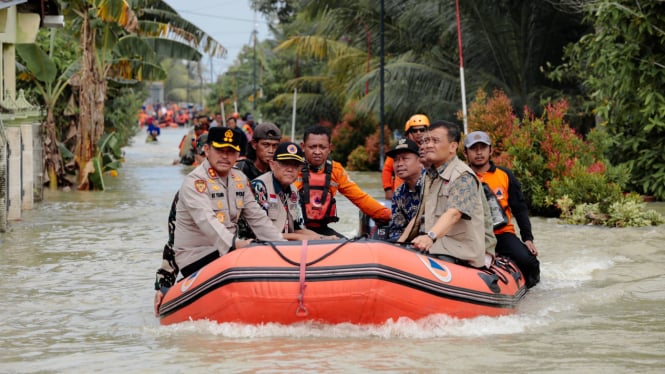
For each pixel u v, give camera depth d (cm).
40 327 755
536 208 1614
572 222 1463
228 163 739
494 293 752
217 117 3362
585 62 2320
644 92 1781
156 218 1577
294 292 673
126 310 827
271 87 4288
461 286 720
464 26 2619
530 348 652
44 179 2108
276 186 805
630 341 677
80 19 2319
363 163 3012
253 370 590
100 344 684
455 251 765
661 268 1033
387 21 2995
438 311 702
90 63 2195
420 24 2770
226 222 744
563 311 796
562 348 653
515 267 863
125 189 2173
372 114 3141
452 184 750
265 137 871
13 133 1538
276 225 803
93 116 2188
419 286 691
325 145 880
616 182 1625
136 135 6166
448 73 2781
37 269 1053
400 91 2703
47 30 2538
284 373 582
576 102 2503
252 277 680
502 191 902
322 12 3130
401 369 592
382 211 908
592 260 1090
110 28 2202
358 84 2803
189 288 717
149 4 2477
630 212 1430
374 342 665
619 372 588
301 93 3919
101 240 1298
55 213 1655
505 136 1780
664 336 694
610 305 826
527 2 2541
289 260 686
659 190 1831
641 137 1856
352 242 701
